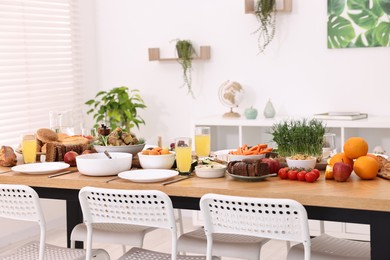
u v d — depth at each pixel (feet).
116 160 9.46
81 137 11.11
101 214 8.89
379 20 15.61
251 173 8.73
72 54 18.21
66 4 17.90
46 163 10.25
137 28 18.43
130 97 18.71
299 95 16.67
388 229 7.63
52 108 17.52
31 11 16.66
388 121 14.44
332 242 9.39
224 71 17.46
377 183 8.35
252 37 17.02
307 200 7.84
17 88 16.28
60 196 9.67
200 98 17.84
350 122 14.74
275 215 7.77
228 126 17.37
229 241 9.58
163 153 9.77
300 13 16.47
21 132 16.43
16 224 15.98
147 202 8.45
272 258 13.92
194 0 17.61
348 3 15.85
